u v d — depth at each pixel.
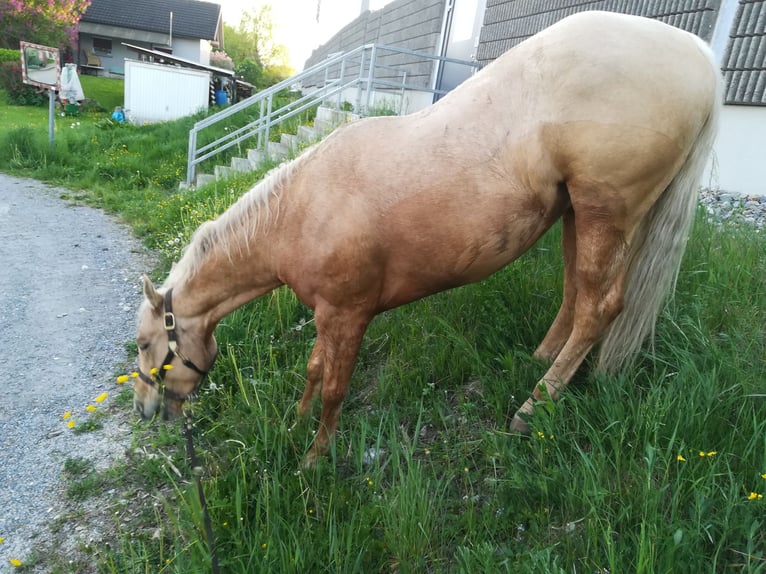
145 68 16.56
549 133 2.08
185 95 17.00
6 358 3.79
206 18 34.47
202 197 6.64
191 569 1.91
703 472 1.87
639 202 2.15
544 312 3.05
